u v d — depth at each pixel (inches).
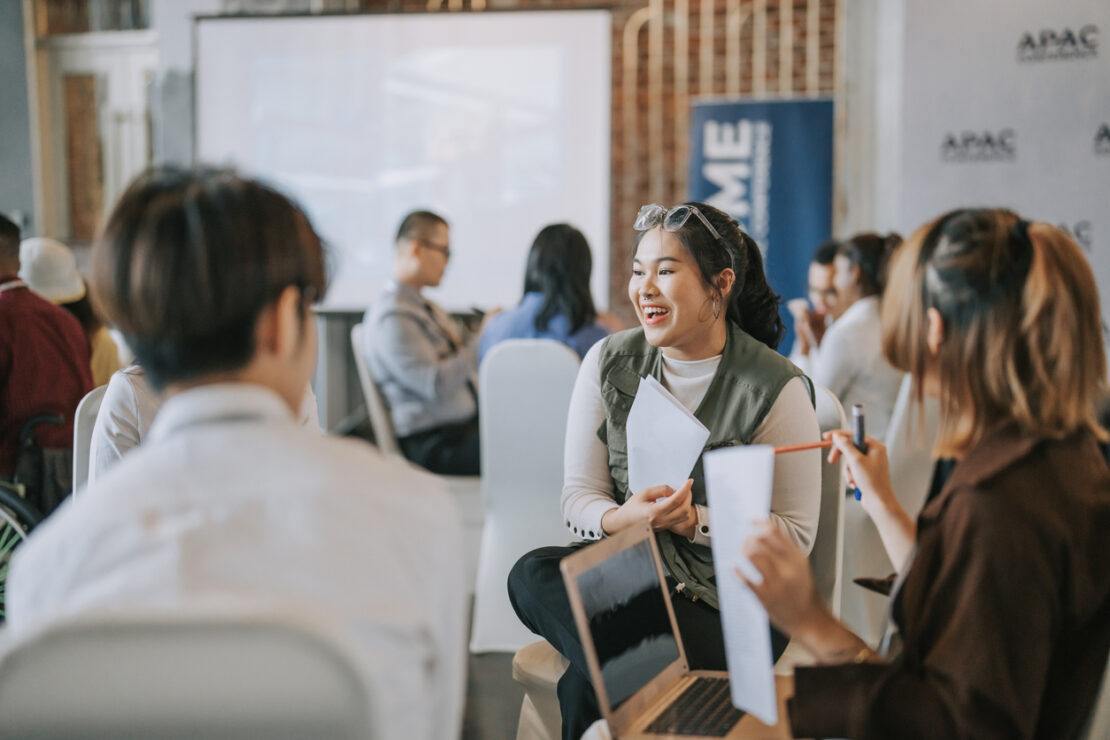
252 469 34.0
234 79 244.4
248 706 30.8
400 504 35.6
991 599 39.9
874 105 243.1
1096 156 163.0
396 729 33.7
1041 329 42.1
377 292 248.5
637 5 255.4
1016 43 163.9
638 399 67.0
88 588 32.3
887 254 120.0
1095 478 42.8
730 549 43.8
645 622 54.7
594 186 244.1
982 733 39.3
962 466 43.1
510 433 111.0
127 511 33.1
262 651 30.4
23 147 252.5
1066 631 42.4
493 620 114.9
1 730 30.9
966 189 168.2
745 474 43.0
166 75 248.5
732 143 235.6
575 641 64.1
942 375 44.8
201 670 30.6
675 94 256.8
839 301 126.6
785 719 49.4
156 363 36.2
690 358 69.4
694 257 66.4
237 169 39.0
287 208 38.0
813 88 250.8
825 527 73.0
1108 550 42.0
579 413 73.4
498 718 98.6
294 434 35.4
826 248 143.9
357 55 244.2
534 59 242.4
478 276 249.1
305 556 32.7
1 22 249.9
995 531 40.2
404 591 34.3
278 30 243.1
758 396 66.4
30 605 33.1
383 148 246.4
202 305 34.9
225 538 32.7
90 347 116.6
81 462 77.0
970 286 43.2
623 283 261.1
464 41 243.4
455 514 38.5
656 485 66.4
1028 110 164.7
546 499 112.5
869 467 49.3
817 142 232.4
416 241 141.2
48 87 256.5
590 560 51.4
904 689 41.2
